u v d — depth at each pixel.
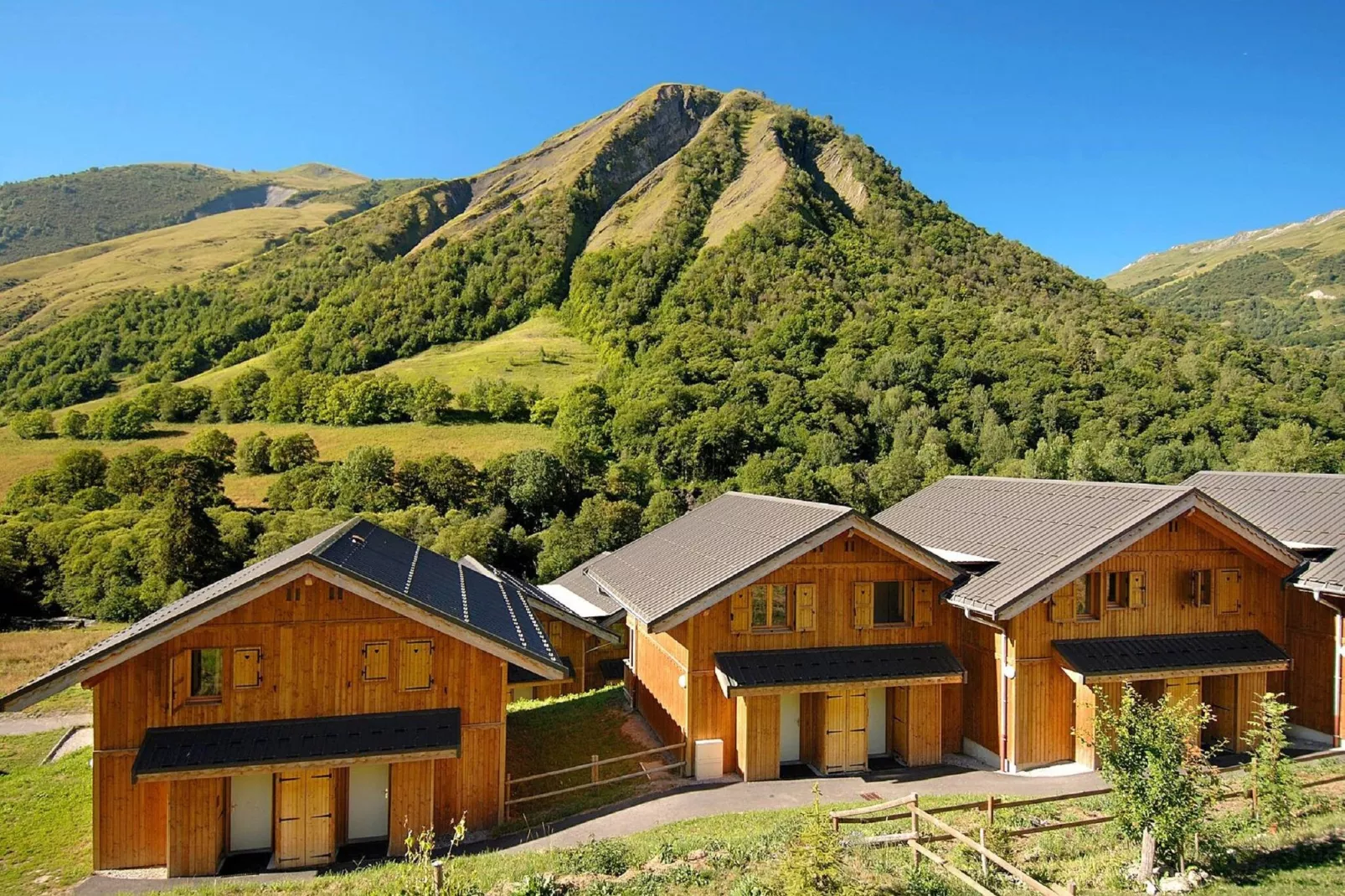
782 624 20.47
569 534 49.56
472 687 17.61
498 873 13.46
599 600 31.73
